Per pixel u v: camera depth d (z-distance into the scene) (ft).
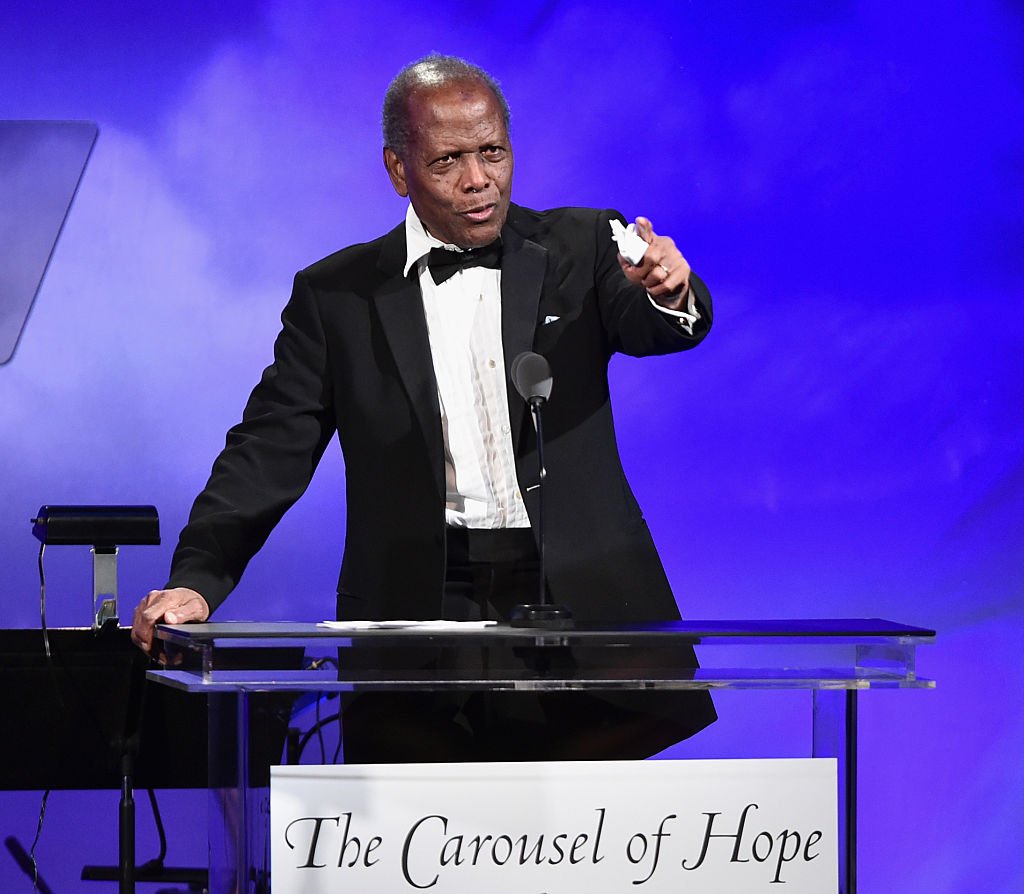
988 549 52.75
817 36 52.70
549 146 52.13
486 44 52.11
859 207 52.85
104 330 51.11
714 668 21.13
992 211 52.95
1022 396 52.95
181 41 51.42
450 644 20.77
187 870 35.14
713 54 52.54
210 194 51.44
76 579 50.67
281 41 51.70
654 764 20.80
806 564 52.54
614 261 29.43
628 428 52.42
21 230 50.72
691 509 52.42
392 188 51.98
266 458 29.12
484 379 28.96
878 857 46.01
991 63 52.85
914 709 51.70
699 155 52.49
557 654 20.89
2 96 50.90
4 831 34.83
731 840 20.90
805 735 21.35
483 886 20.44
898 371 52.85
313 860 20.29
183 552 27.66
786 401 52.65
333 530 52.06
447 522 28.55
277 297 51.62
